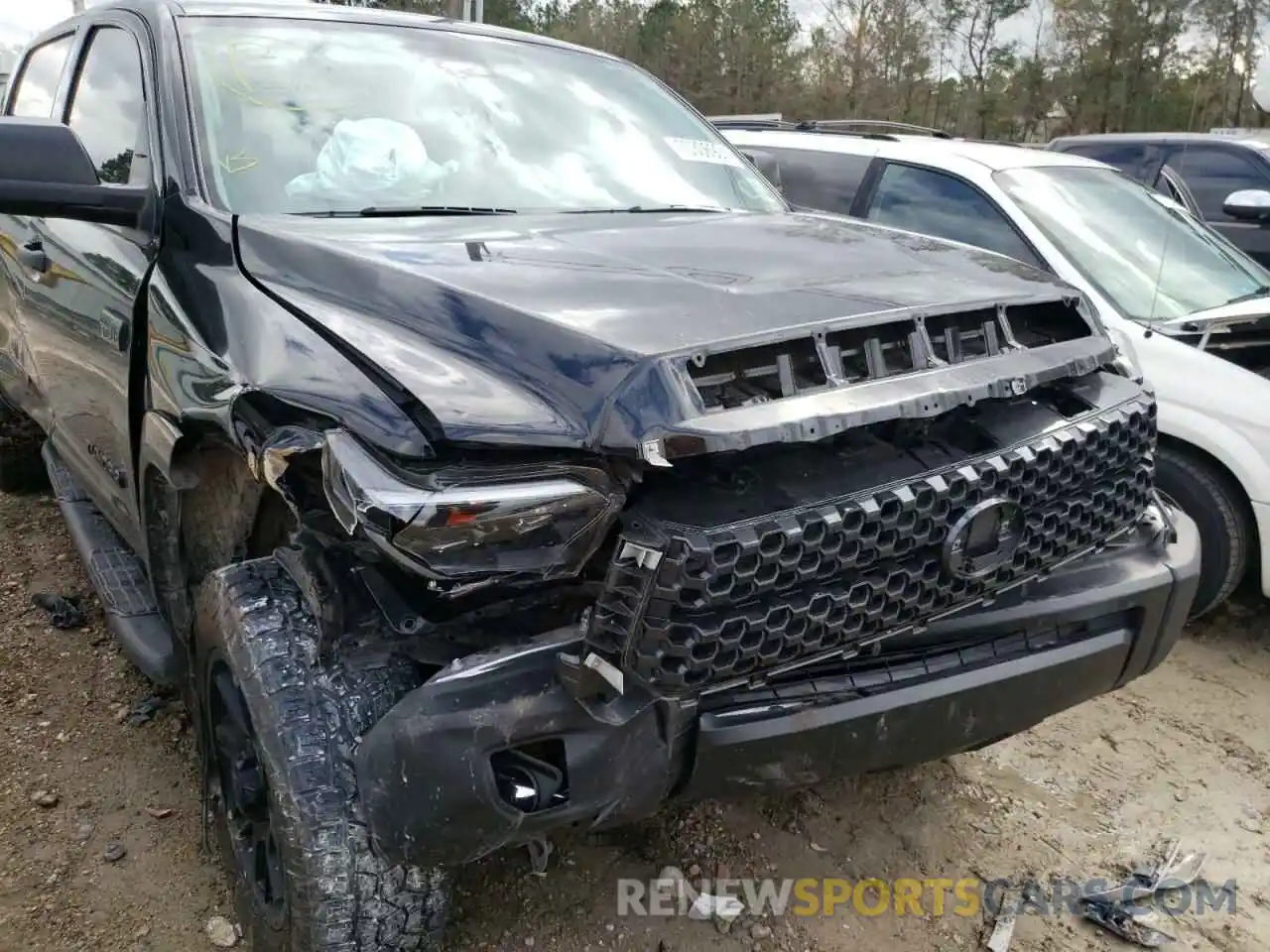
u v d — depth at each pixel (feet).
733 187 11.19
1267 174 26.45
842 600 6.04
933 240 9.30
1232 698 12.71
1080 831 9.88
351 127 9.38
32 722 10.43
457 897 8.34
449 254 7.36
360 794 5.86
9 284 13.01
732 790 6.48
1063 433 7.08
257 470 6.35
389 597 6.13
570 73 11.45
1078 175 17.53
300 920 6.37
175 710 10.74
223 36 9.73
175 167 8.68
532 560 5.57
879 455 6.43
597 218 9.12
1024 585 7.40
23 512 15.44
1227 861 9.57
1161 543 8.37
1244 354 14.73
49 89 12.43
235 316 7.25
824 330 6.29
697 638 5.60
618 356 5.80
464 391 5.90
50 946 7.77
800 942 8.20
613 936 8.11
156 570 9.32
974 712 7.16
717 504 5.77
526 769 5.87
